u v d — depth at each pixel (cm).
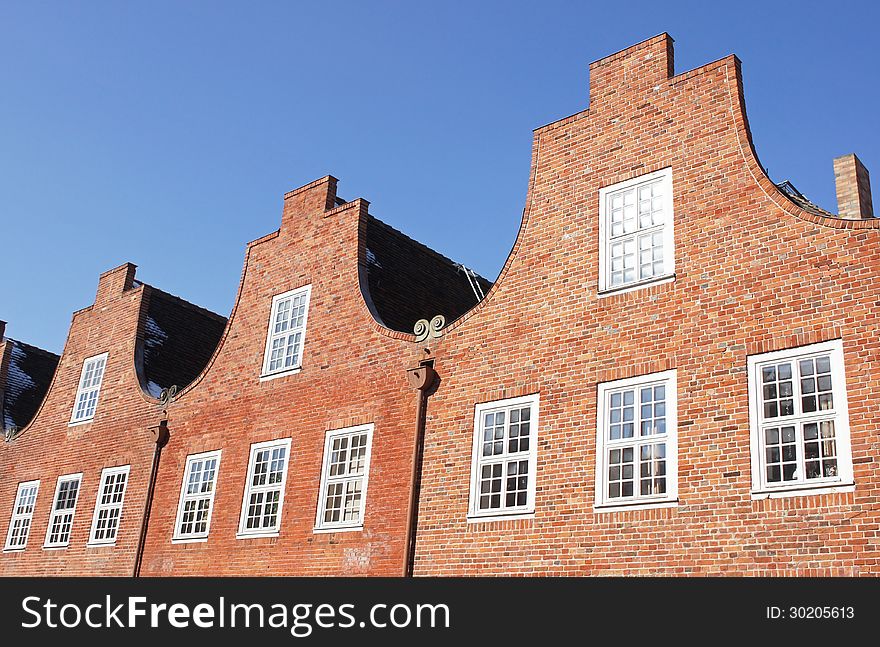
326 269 1986
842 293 1219
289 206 2169
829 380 1197
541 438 1452
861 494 1120
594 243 1515
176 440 2152
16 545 2508
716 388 1289
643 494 1309
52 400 2675
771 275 1293
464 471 1531
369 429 1719
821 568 1122
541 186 1638
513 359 1543
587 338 1459
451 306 2261
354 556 1628
